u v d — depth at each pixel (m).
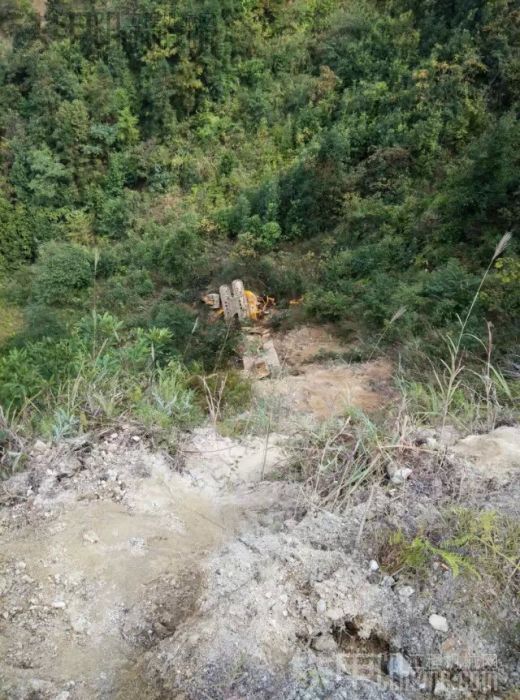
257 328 12.55
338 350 10.88
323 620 2.36
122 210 19.50
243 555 2.68
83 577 2.70
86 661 2.34
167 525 3.05
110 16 20.19
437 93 15.70
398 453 3.27
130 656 2.36
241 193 17.64
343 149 15.73
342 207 15.24
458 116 14.88
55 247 18.20
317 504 3.04
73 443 3.52
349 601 2.42
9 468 3.38
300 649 2.26
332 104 18.69
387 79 17.95
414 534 2.72
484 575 2.49
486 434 3.69
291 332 12.07
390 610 2.41
